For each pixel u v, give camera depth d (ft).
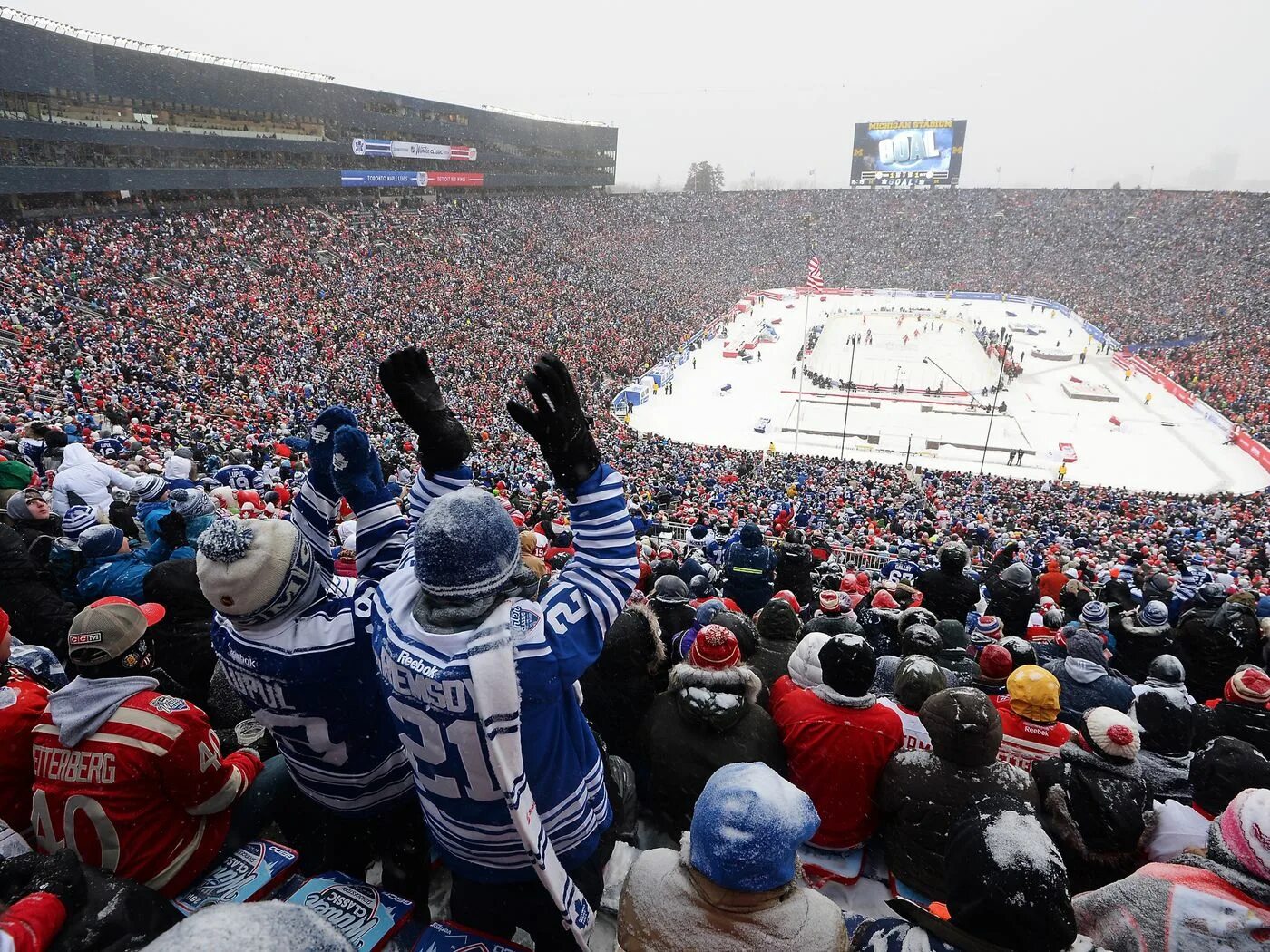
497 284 204.03
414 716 7.93
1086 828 12.22
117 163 147.13
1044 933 7.21
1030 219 332.60
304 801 12.60
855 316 273.75
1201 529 86.22
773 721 13.48
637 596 15.06
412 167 234.99
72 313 101.60
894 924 8.63
